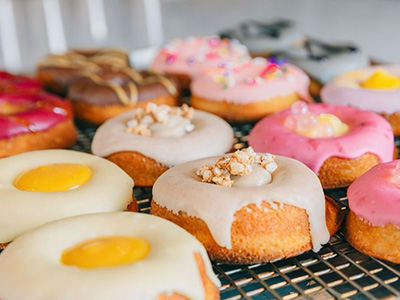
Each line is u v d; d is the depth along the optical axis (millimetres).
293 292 250
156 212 281
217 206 260
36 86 458
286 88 433
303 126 351
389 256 262
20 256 222
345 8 854
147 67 558
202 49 533
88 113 442
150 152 339
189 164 297
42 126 385
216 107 433
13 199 278
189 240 231
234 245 261
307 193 270
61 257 224
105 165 312
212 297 227
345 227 286
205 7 913
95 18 896
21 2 956
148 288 206
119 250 222
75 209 276
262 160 289
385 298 234
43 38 834
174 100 463
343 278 251
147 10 905
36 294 206
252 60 489
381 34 704
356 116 366
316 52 503
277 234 263
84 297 202
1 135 370
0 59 757
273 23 591
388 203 262
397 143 395
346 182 332
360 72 442
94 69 488
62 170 300
